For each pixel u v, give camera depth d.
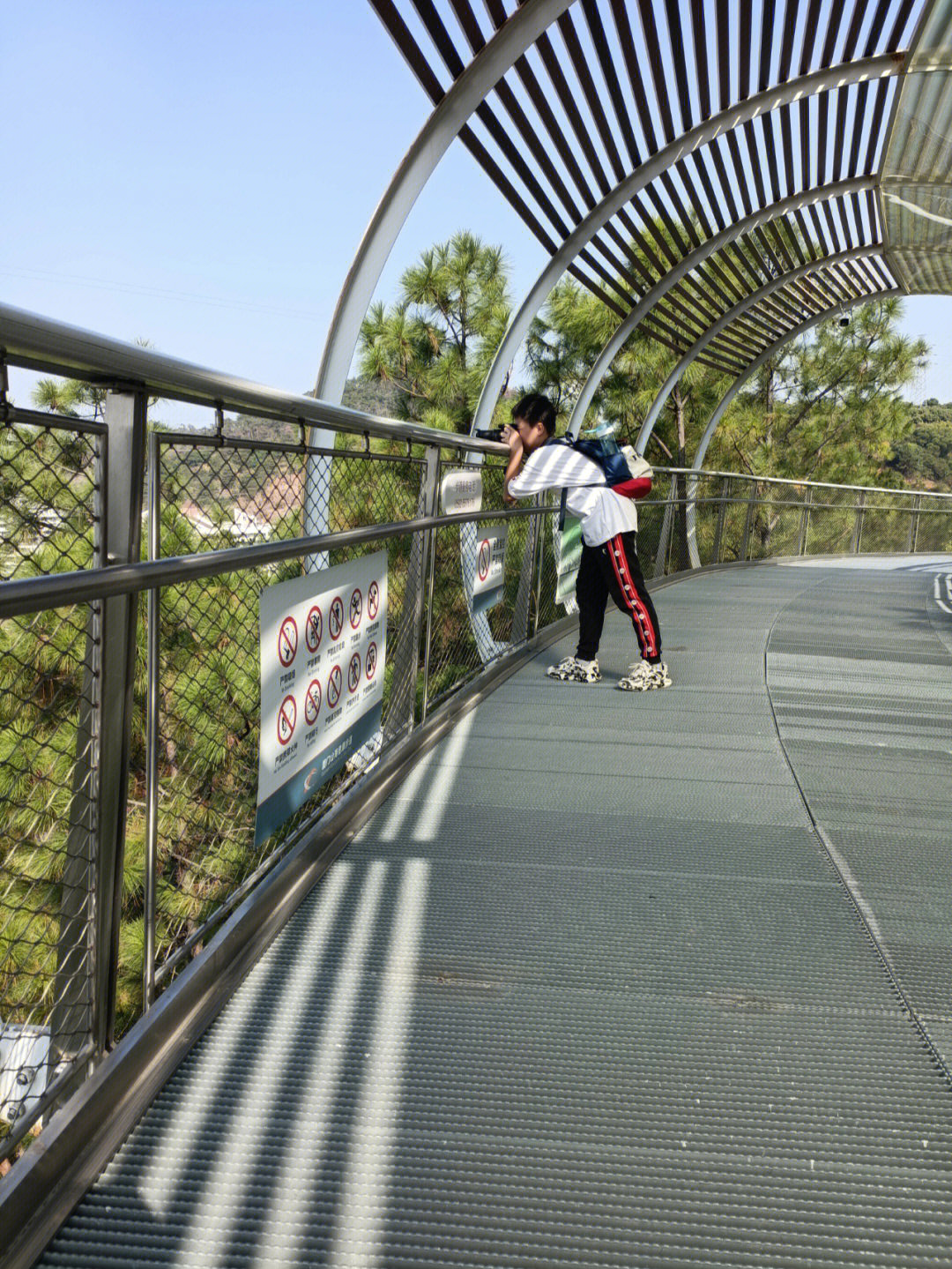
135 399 1.56
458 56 3.88
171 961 1.96
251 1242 1.45
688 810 3.43
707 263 8.48
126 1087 1.73
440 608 4.34
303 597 2.37
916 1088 1.90
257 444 2.14
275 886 2.49
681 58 4.98
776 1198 1.59
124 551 1.60
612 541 5.02
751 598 9.23
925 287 11.48
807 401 18.62
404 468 3.90
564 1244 1.48
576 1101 1.82
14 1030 1.60
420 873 2.81
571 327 13.22
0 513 1.42
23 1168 1.43
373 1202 1.54
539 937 2.45
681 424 15.53
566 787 3.64
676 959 2.37
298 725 2.38
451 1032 2.03
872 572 12.38
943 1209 1.58
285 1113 1.75
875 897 2.74
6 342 1.20
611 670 5.71
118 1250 1.42
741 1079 1.91
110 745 1.65
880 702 5.12
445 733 4.31
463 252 12.17
